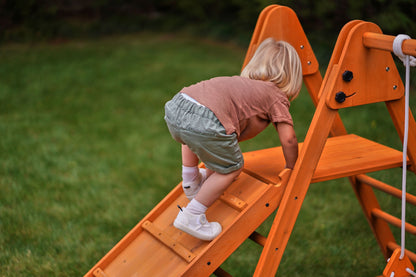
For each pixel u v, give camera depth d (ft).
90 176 17.04
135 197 15.53
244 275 11.69
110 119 22.93
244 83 7.97
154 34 40.93
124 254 8.84
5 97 25.73
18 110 23.91
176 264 8.13
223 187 7.93
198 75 28.76
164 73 29.66
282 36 10.00
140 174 17.37
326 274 11.65
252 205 7.96
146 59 33.12
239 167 7.93
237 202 8.24
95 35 40.55
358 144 9.98
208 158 7.77
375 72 8.09
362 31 7.82
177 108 7.91
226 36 37.22
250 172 8.91
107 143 20.18
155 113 23.66
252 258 12.46
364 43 7.86
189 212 7.94
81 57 34.04
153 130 21.66
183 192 9.57
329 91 7.80
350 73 7.80
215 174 8.02
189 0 41.19
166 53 34.55
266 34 9.83
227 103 7.70
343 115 21.20
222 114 7.57
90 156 18.81
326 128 7.98
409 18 23.59
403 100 8.57
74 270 11.64
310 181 8.13
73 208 14.62
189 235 8.55
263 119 8.06
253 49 9.93
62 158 18.44
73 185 16.24
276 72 8.21
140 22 43.39
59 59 33.55
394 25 23.08
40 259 12.00
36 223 13.62
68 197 15.35
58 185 16.14
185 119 7.68
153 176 17.21
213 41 37.52
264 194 8.01
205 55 33.47
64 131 21.30
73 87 27.61
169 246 8.36
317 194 15.55
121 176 17.19
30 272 11.50
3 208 14.25
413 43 7.18
